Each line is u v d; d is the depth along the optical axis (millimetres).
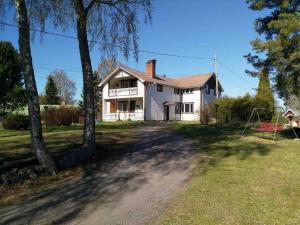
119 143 16531
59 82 86000
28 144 15297
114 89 44312
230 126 28766
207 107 33188
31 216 7102
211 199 7965
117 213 7219
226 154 13758
